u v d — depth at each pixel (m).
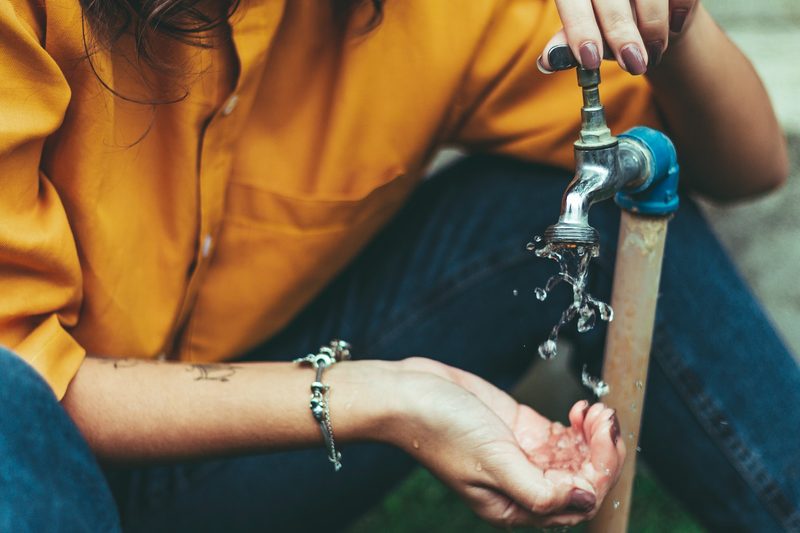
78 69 0.98
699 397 1.18
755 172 1.27
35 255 0.97
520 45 1.21
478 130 1.29
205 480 1.24
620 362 1.08
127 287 1.12
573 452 1.02
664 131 1.25
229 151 1.14
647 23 0.94
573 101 1.23
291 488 1.25
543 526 1.00
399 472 1.32
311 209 1.21
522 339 1.29
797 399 1.18
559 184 1.27
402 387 0.99
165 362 1.06
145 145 1.09
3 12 0.90
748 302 1.22
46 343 0.99
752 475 1.18
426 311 1.28
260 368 1.05
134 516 1.24
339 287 1.35
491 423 0.97
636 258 1.03
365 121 1.20
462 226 1.29
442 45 1.18
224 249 1.24
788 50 2.08
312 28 1.17
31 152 0.95
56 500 0.87
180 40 0.98
